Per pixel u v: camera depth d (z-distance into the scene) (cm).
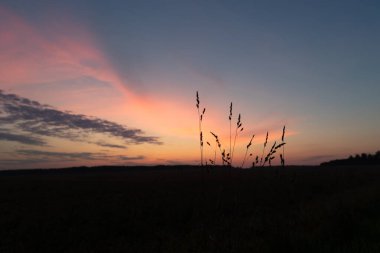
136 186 2947
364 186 2589
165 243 1060
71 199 2203
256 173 884
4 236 1288
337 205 1267
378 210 1298
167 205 1764
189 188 2528
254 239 839
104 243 1193
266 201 1519
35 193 2572
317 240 817
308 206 1424
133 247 1100
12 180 3966
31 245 1173
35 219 1541
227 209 1160
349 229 925
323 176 3425
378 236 873
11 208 1870
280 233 794
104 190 2697
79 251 1108
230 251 779
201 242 896
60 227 1391
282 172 877
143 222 1435
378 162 10088
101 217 1548
